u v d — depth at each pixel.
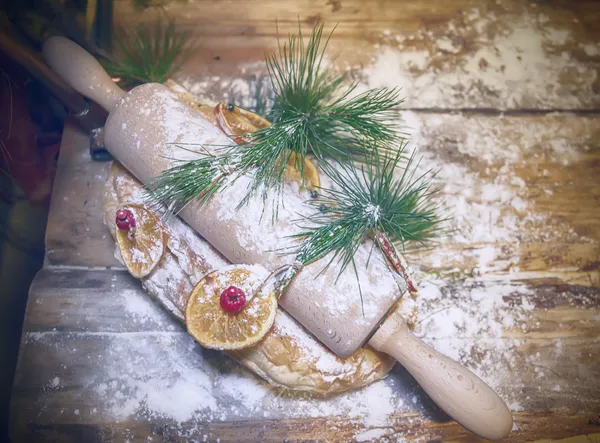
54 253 0.51
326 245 0.41
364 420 0.47
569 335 0.50
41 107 0.57
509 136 0.56
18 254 0.55
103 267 0.51
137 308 0.49
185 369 0.48
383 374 0.45
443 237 0.52
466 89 0.57
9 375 0.52
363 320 0.40
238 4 0.59
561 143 0.56
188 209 0.44
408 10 0.59
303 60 0.57
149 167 0.44
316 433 0.47
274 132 0.45
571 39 0.59
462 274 0.52
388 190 0.47
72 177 0.53
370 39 0.58
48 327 0.49
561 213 0.54
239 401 0.47
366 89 0.57
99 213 0.52
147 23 0.58
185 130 0.44
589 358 0.49
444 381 0.41
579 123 0.56
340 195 0.50
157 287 0.46
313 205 0.44
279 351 0.43
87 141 0.54
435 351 0.42
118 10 0.58
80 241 0.52
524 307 0.50
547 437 0.48
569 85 0.58
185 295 0.45
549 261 0.52
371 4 0.59
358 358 0.44
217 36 0.58
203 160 0.42
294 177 0.47
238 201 0.43
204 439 0.47
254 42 0.58
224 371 0.48
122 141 0.44
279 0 0.59
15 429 0.47
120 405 0.47
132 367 0.48
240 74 0.57
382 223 0.46
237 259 0.43
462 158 0.55
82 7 0.56
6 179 0.54
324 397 0.47
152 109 0.44
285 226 0.42
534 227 0.53
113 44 0.57
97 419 0.47
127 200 0.48
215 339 0.41
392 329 0.42
